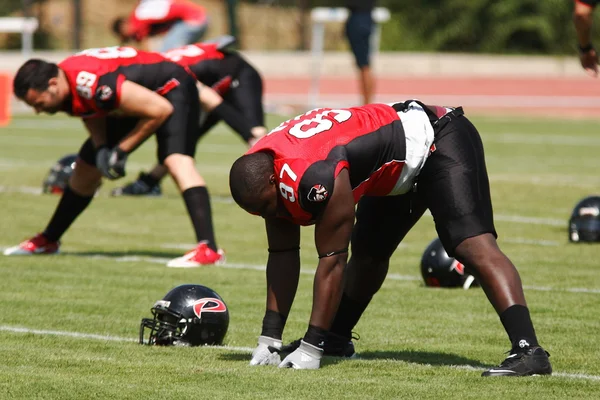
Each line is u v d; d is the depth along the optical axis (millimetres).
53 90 27641
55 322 22547
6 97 81438
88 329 21875
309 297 26016
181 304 20047
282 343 20078
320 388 16609
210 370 17875
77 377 17359
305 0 133250
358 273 19609
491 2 142125
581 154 64312
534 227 37906
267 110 87812
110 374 17578
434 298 25906
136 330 21844
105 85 27828
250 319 23172
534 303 24906
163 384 16844
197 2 132875
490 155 63406
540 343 20656
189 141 30312
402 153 17719
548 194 46531
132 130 28984
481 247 17672
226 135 78375
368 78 65438
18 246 31844
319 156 17000
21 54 108875
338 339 19672
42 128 79375
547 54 140625
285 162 16875
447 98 107875
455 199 17812
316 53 91062
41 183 49031
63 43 121562
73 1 115688
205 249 30266
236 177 17109
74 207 31469
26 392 16312
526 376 17297
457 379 17328
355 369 18172
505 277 17500
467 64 131750
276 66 124125
